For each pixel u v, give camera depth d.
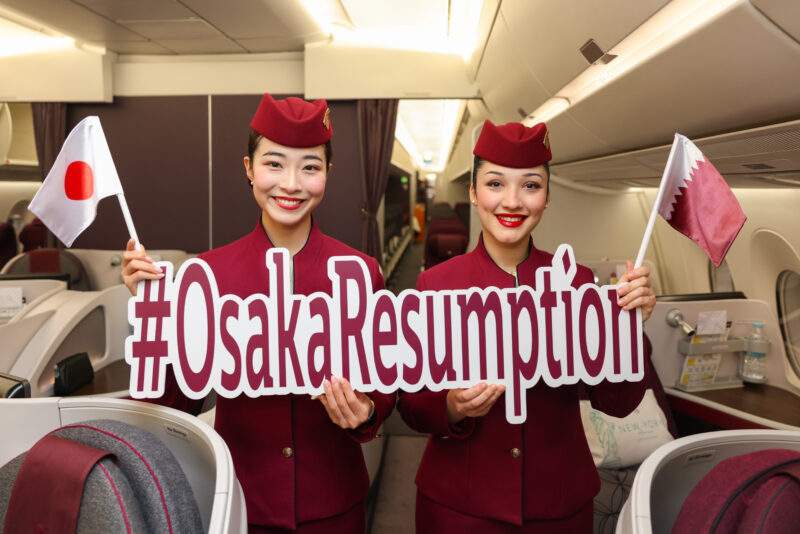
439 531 1.13
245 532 0.71
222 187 5.25
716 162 2.21
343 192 5.13
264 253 1.06
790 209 2.38
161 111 5.23
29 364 2.02
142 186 5.28
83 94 5.04
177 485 0.70
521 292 1.00
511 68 3.10
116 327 2.49
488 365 1.00
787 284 2.59
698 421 2.16
